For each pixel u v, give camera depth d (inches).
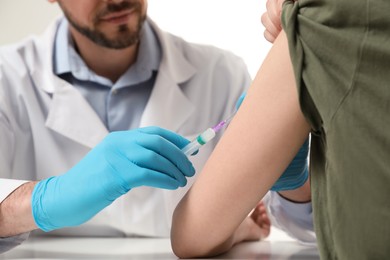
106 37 58.1
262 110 30.1
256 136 30.4
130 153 38.1
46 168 59.4
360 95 25.7
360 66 25.6
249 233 50.9
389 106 25.1
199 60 67.1
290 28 28.2
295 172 40.7
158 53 64.4
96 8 56.4
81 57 63.1
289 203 48.9
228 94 66.2
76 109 59.4
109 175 37.8
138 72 62.1
